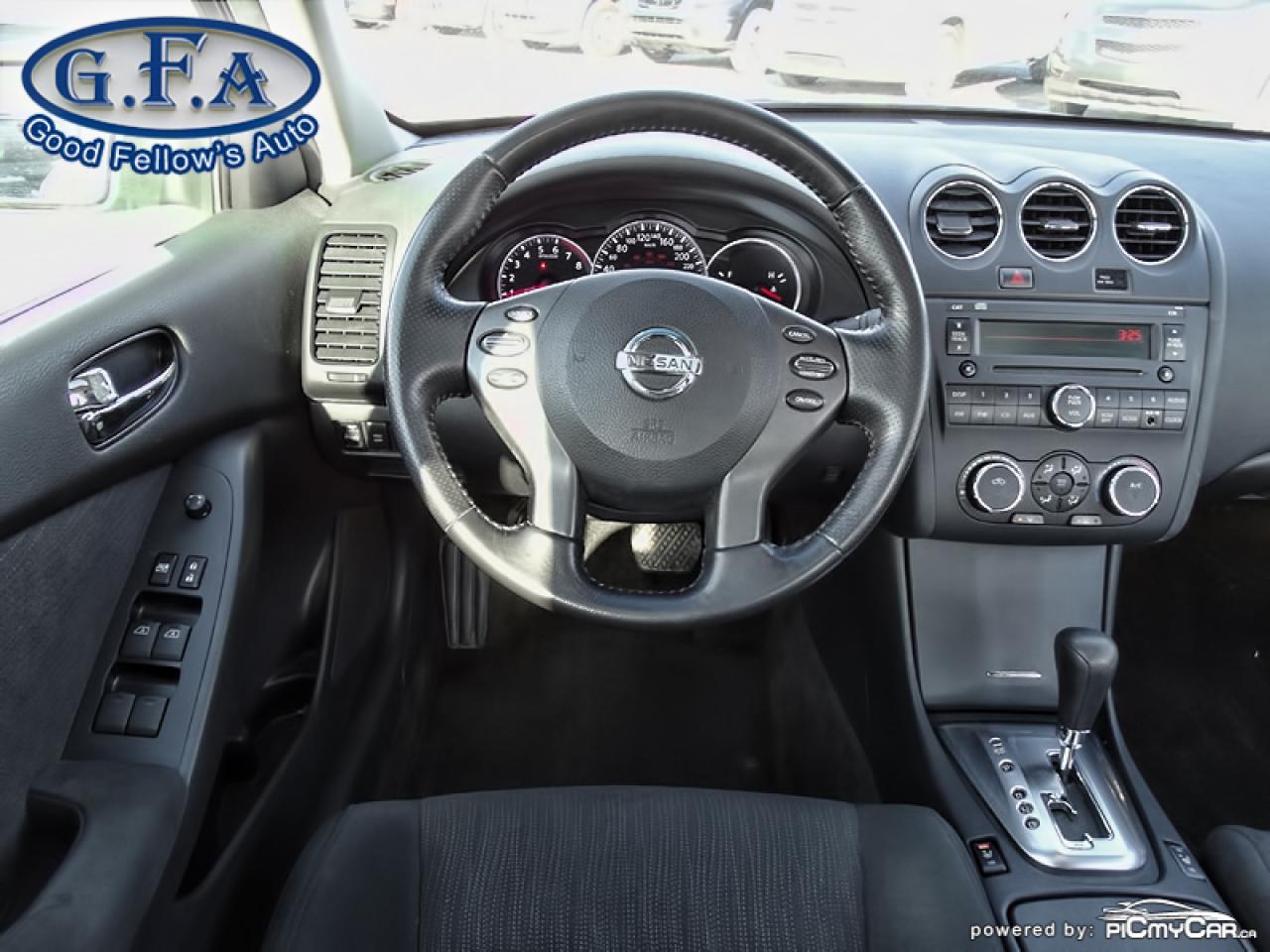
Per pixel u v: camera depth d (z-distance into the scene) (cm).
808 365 115
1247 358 157
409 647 188
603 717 197
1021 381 145
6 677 100
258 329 140
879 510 113
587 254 150
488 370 113
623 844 110
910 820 114
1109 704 149
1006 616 162
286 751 148
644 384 111
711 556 112
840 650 183
